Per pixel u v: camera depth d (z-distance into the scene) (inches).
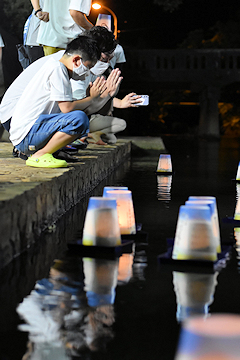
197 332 40.5
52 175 169.6
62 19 292.2
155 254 124.1
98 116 396.8
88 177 236.7
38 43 305.1
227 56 1035.3
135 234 142.3
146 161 447.5
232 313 82.7
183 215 115.3
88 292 93.4
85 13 279.3
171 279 102.7
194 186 263.4
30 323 78.0
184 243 114.0
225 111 1348.4
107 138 426.6
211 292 94.2
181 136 1295.5
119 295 92.1
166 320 79.7
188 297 91.3
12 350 68.6
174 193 234.7
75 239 134.3
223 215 181.0
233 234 149.3
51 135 195.5
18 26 570.9
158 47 1368.1
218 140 1059.9
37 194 140.9
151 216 175.0
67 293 93.1
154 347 69.8
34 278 102.4
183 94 1314.0
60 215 173.8
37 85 194.4
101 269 109.8
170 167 326.3
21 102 198.5
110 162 331.0
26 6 566.9
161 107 1342.3
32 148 198.7
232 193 238.2
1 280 100.5
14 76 513.7
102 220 125.1
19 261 116.0
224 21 1327.5
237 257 122.0
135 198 217.2
